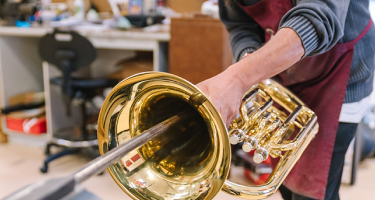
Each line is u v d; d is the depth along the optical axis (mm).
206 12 2049
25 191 244
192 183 604
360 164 2092
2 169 2006
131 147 472
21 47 2416
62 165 2078
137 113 663
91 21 2332
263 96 838
